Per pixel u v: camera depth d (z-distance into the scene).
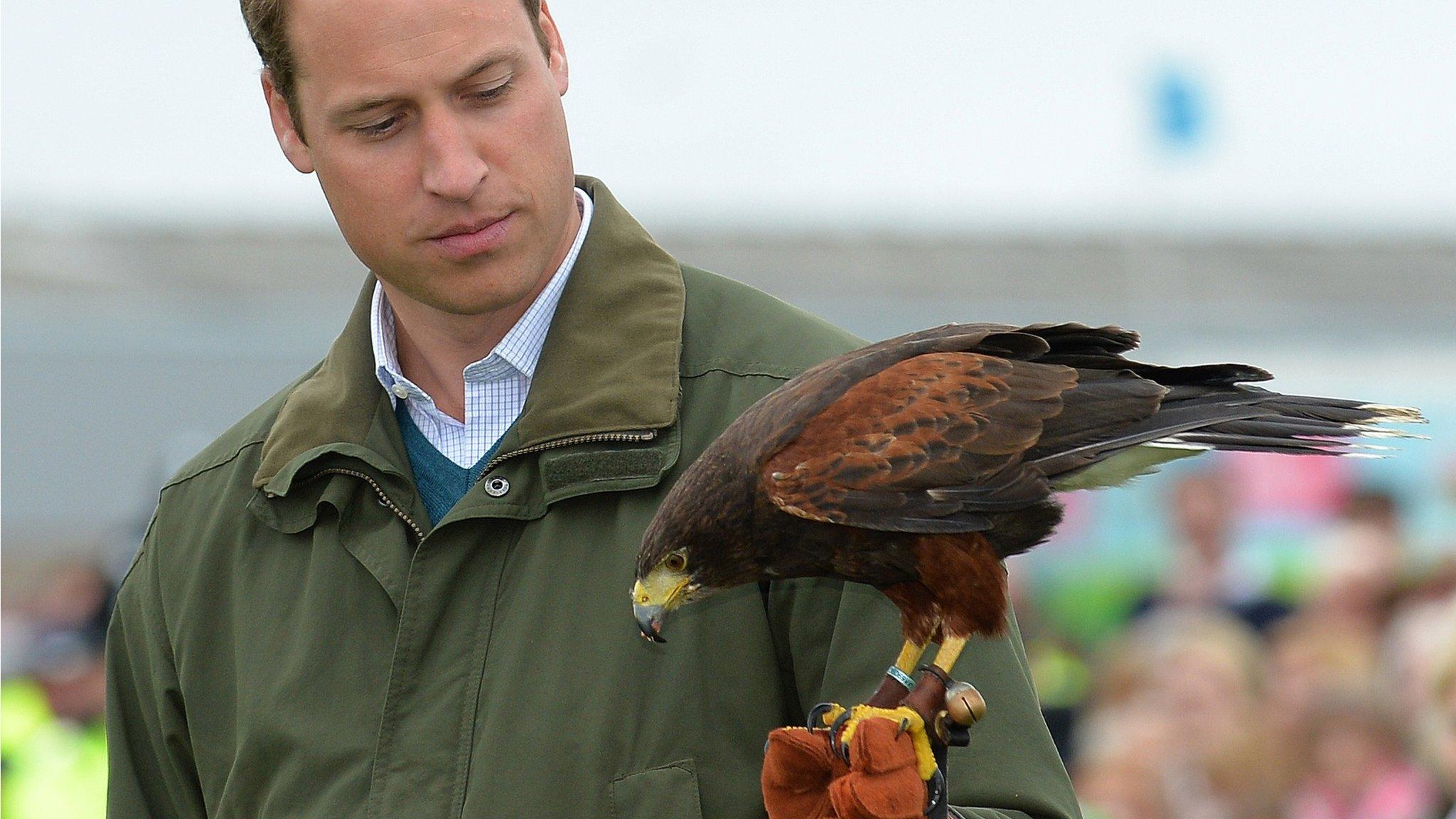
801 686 4.51
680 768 4.29
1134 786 12.98
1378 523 14.86
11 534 14.98
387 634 4.64
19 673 14.03
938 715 3.99
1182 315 21.38
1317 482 15.28
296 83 4.59
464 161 4.43
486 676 4.46
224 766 4.89
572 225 4.95
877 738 3.84
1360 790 12.34
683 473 4.34
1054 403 4.25
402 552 4.66
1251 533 15.23
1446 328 20.75
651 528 4.25
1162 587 15.11
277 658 4.73
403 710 4.48
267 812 4.61
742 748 4.37
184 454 15.53
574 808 4.29
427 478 4.88
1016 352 4.42
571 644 4.41
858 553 4.19
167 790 5.30
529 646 4.43
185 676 4.96
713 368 4.68
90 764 13.65
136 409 15.59
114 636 5.32
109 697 5.32
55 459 15.25
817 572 4.29
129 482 15.37
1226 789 12.84
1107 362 4.44
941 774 3.96
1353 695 12.72
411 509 4.73
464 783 4.38
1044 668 14.68
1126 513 15.49
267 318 17.36
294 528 4.82
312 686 4.63
